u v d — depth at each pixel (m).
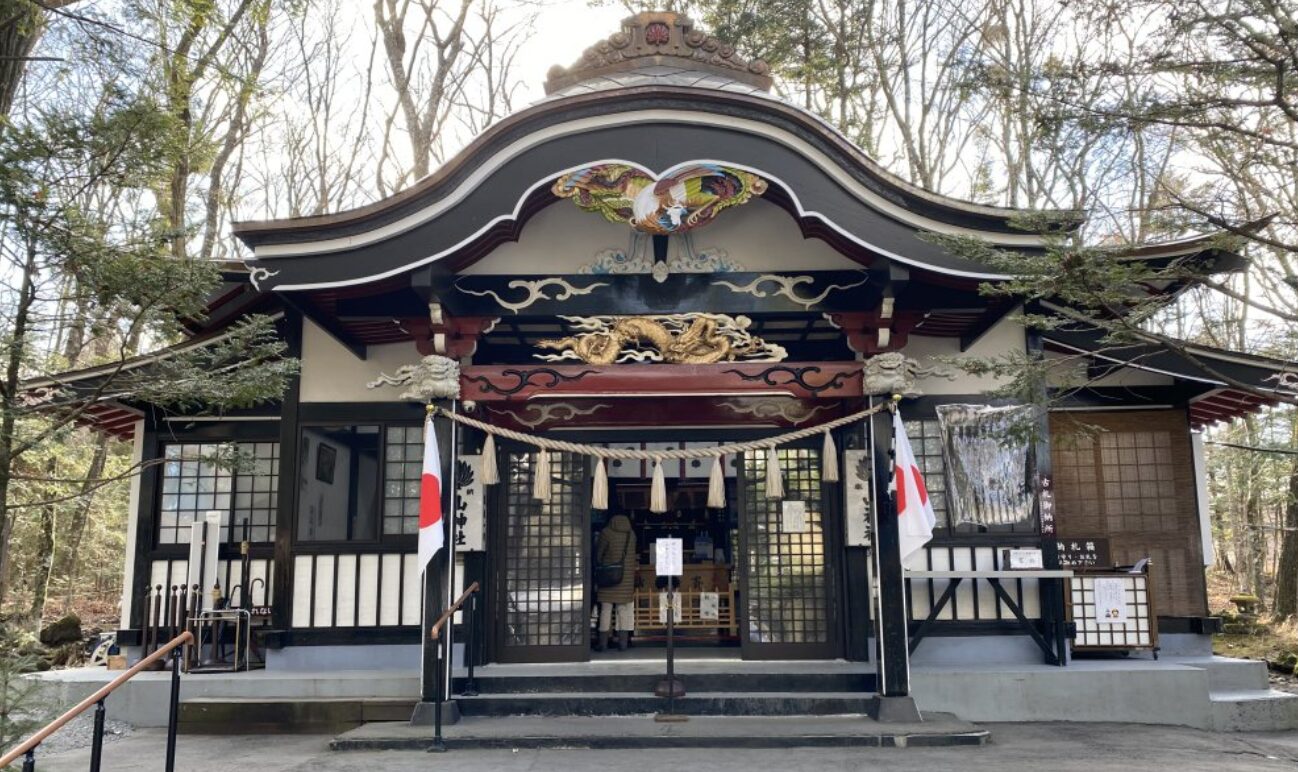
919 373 8.67
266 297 9.80
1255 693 9.20
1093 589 9.67
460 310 8.72
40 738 4.85
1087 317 7.36
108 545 23.08
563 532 10.01
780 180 8.02
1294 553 16.75
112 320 7.33
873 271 8.40
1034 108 8.00
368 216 8.08
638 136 7.99
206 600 9.97
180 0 7.20
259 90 9.28
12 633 9.25
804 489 10.04
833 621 9.76
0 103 7.45
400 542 9.79
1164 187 7.25
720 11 17.44
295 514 9.82
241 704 8.68
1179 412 10.76
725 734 7.57
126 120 6.62
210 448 11.06
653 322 8.87
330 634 9.63
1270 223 7.57
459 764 6.99
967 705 8.79
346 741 7.55
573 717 8.41
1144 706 8.80
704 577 12.54
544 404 10.23
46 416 7.52
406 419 9.96
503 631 9.78
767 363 8.77
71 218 6.52
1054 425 10.91
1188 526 10.61
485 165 8.06
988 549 9.55
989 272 8.03
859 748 7.44
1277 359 9.05
